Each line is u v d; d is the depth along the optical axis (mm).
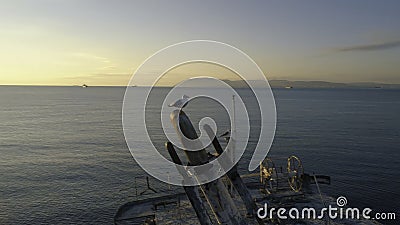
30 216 39188
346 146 75188
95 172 57219
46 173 57156
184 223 23125
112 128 114250
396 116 138875
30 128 114500
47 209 41094
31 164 63406
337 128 104562
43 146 81500
